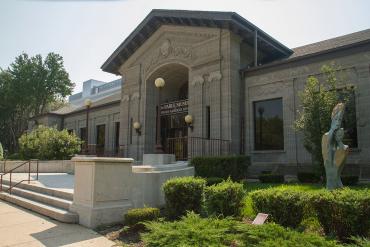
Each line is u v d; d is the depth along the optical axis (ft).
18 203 35.63
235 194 23.16
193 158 47.37
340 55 46.47
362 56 44.45
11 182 45.06
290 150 50.06
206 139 54.08
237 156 47.32
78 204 27.40
